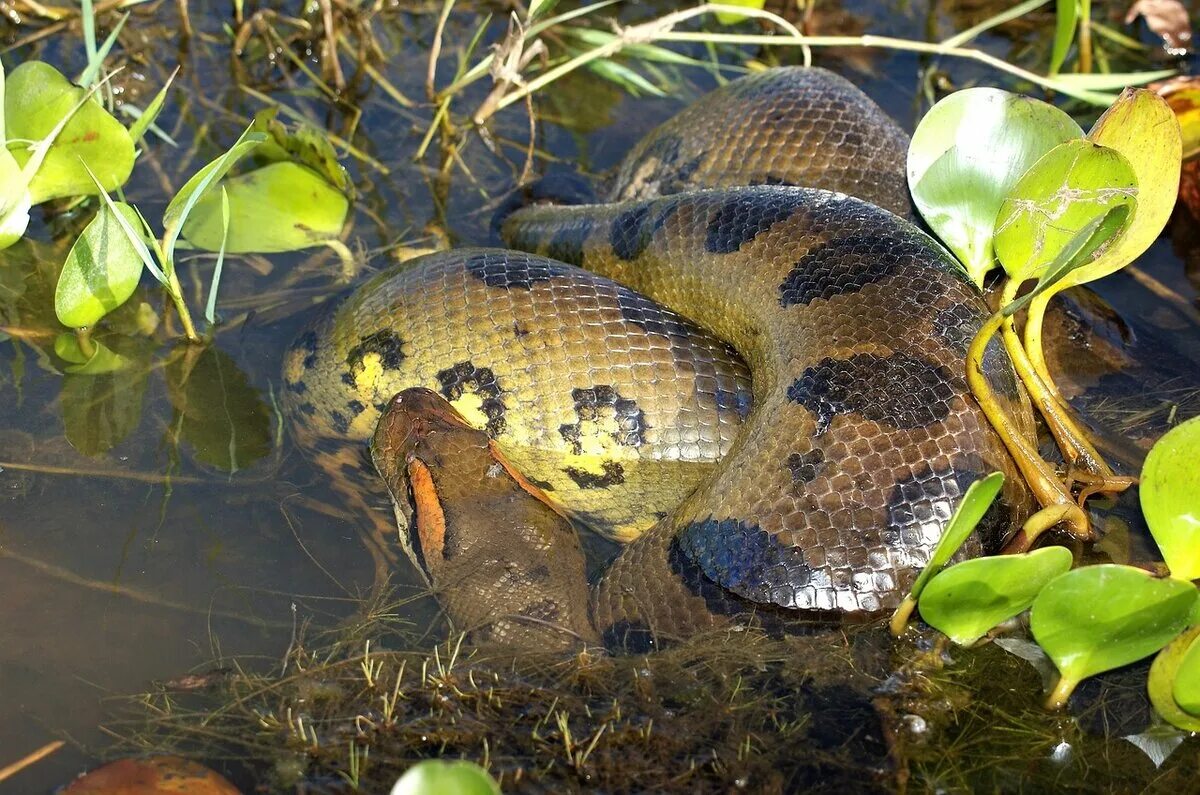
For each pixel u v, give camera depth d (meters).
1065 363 1.49
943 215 1.41
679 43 1.82
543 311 1.44
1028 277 1.38
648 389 1.43
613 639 1.34
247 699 1.29
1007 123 1.40
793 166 1.57
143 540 1.38
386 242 1.60
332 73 1.74
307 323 1.50
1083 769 1.27
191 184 1.46
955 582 1.26
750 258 1.45
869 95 1.74
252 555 1.38
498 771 1.26
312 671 1.31
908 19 1.82
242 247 1.57
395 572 1.37
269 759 1.27
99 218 1.46
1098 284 1.57
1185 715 1.26
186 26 1.75
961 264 1.42
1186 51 1.78
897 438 1.34
